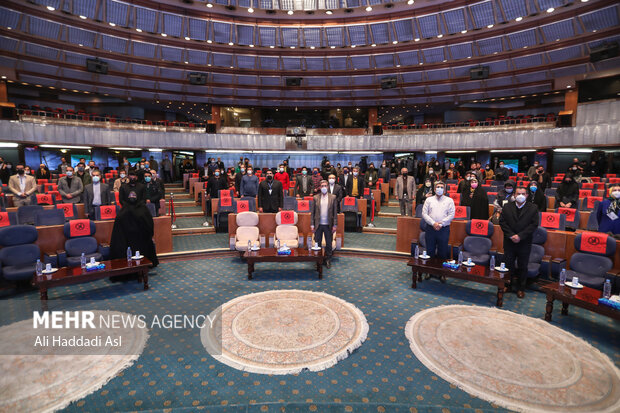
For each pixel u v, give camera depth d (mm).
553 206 8758
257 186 8977
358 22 19422
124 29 18062
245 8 18047
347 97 22531
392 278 5656
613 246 4547
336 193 7449
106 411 2514
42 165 12031
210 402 2637
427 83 21016
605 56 15438
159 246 6816
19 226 5176
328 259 6219
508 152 19875
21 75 16984
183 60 20203
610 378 2900
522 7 16172
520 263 4809
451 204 5426
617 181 12695
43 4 15547
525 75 18422
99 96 22594
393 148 21375
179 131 20312
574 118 17078
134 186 5777
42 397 2643
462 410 2486
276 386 2832
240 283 5371
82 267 4816
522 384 2820
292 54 21188
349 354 3311
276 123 24797
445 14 17922
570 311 4332
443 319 4082
